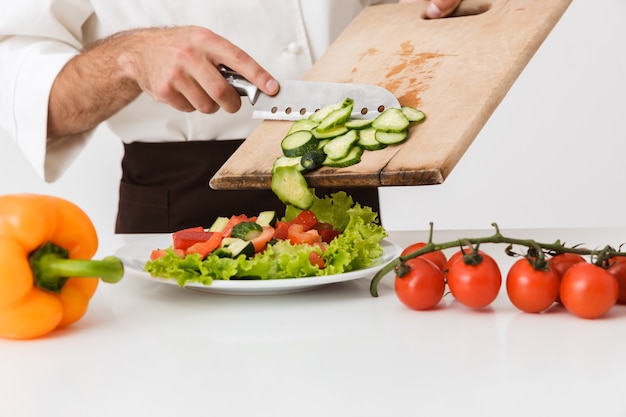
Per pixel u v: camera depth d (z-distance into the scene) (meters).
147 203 2.01
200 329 1.17
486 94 1.45
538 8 1.63
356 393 0.94
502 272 1.44
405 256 1.21
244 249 1.28
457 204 2.98
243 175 1.44
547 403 0.90
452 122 1.40
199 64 1.52
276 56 1.95
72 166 2.81
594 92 2.89
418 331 1.14
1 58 1.85
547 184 2.96
